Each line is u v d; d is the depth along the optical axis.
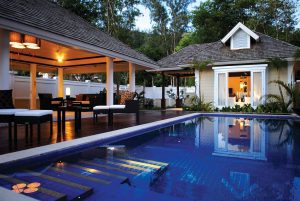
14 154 3.16
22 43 7.56
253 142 5.03
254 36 13.70
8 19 5.22
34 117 4.07
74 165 3.16
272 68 12.55
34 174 2.76
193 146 4.60
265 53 12.98
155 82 25.77
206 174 2.83
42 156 3.28
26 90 12.61
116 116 9.77
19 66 13.64
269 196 2.21
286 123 8.53
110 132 5.21
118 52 9.39
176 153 3.98
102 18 21.97
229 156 3.80
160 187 2.40
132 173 2.86
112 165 3.19
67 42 7.07
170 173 2.87
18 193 2.02
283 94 12.31
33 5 7.80
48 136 4.68
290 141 5.14
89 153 3.92
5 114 4.05
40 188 2.32
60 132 5.22
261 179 2.64
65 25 7.88
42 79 13.47
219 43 15.85
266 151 4.12
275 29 25.23
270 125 7.99
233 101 13.30
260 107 11.69
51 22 7.05
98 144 4.44
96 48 8.27
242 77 18.02
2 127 5.92
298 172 2.90
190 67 14.05
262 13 24.81
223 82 13.27
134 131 5.61
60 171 2.89
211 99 14.05
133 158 3.59
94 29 11.24
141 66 12.54
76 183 2.49
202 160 3.49
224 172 2.93
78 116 5.61
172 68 14.50
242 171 2.94
